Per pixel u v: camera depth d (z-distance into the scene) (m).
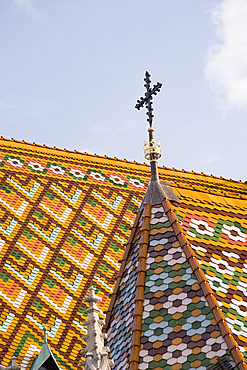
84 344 36.75
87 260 40.91
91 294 31.31
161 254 32.06
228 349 28.81
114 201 44.75
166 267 31.67
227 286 31.17
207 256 32.09
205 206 34.44
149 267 31.91
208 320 29.80
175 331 30.02
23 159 45.56
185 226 32.97
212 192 35.50
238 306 30.56
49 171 45.28
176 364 29.33
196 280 30.89
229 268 32.03
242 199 35.91
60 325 37.41
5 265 39.25
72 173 45.69
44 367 34.62
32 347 36.22
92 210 43.72
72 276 39.88
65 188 44.44
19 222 41.59
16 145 46.62
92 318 30.69
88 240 41.97
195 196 34.72
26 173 44.56
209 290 30.39
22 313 37.47
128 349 30.66
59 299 38.56
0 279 38.62
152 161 34.81
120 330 31.88
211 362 28.86
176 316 30.34
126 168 47.53
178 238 32.12
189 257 31.47
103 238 42.38
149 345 30.06
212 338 29.34
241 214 35.00
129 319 31.47
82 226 42.59
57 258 40.44
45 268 39.75
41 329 37.03
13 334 36.56
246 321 30.14
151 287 31.38
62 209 43.19
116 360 31.16
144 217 33.19
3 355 35.62
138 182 46.66
